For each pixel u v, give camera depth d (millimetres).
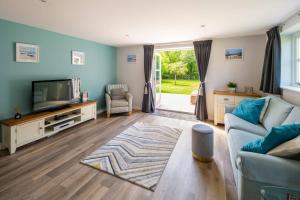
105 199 1653
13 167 2184
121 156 2482
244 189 1315
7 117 2875
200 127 2490
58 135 3281
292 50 3021
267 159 1274
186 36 3973
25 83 3119
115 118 4527
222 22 2902
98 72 4953
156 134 3377
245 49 3980
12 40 2881
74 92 4016
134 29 3375
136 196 1702
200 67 4383
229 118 2822
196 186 1857
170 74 10695
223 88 4289
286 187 1199
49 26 3188
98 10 2375
